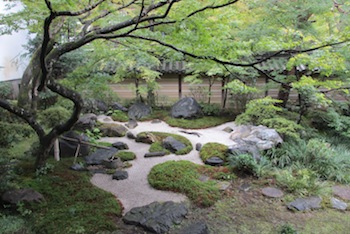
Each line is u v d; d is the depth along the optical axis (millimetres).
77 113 4875
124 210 4410
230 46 3826
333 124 7480
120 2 4453
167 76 11227
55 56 4316
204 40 3592
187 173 5602
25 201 4184
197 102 10289
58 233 3652
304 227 4105
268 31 6234
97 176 5605
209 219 4246
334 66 4324
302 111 7926
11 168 4898
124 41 5027
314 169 6012
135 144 7453
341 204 4770
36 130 5117
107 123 8664
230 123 9289
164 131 8523
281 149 6617
